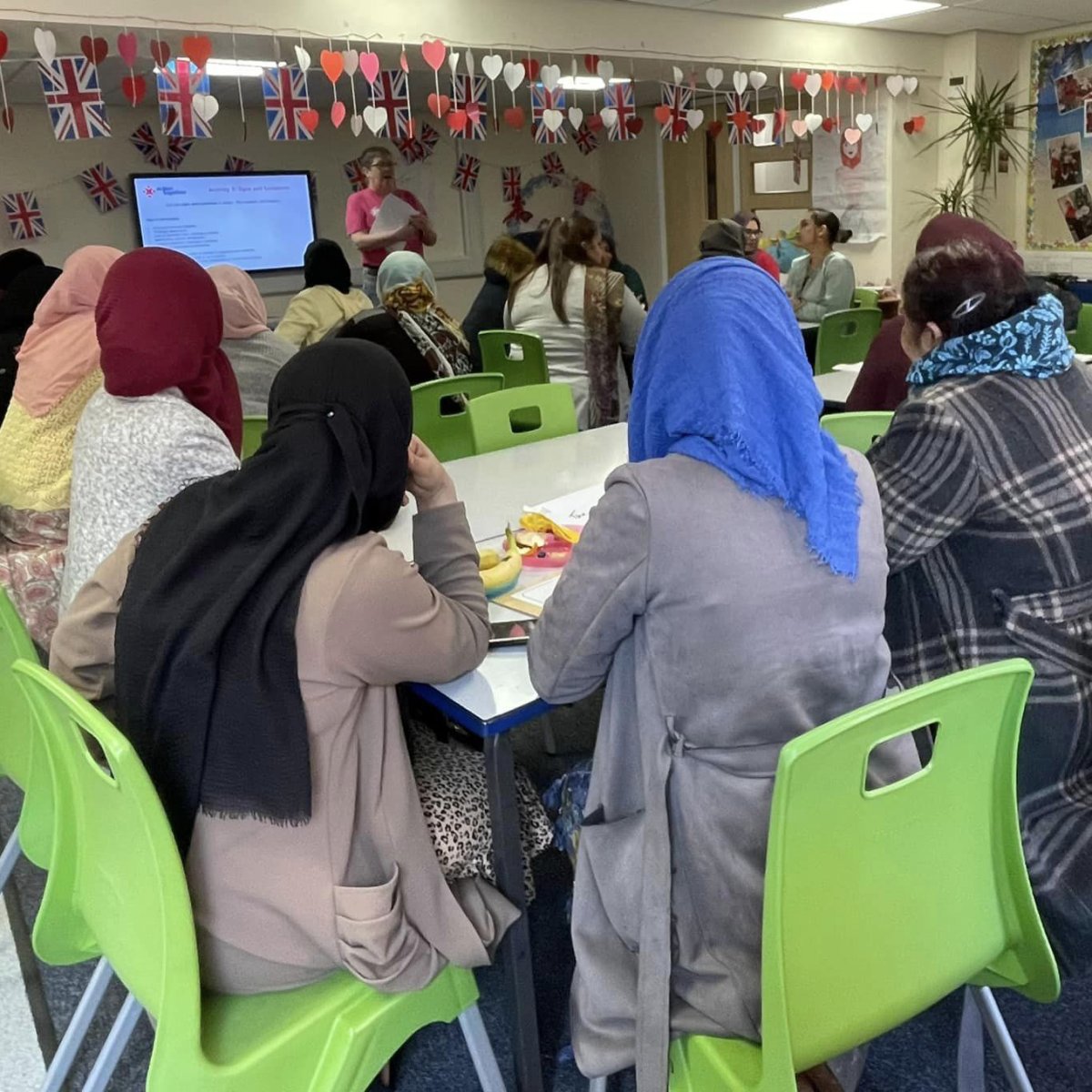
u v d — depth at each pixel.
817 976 1.03
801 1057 1.05
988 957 1.17
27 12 3.49
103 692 1.36
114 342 1.74
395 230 5.28
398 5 4.32
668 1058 1.14
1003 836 1.13
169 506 1.26
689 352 1.13
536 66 4.83
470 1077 1.62
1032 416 1.45
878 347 2.68
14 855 1.89
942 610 1.53
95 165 6.80
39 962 1.90
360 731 1.21
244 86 6.17
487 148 8.09
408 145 7.61
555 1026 1.70
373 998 1.24
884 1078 1.57
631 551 1.11
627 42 5.05
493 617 1.60
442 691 1.39
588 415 3.92
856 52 6.02
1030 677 1.04
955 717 1.03
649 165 8.30
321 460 1.17
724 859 1.15
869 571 1.17
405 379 1.27
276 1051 1.16
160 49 3.80
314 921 1.18
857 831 1.00
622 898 1.22
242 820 1.17
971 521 1.47
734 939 1.16
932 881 1.09
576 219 3.88
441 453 2.88
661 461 1.13
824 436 1.16
